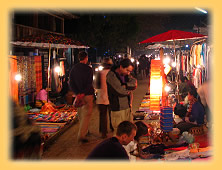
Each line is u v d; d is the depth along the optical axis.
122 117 5.23
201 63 8.58
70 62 15.96
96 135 6.91
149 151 5.00
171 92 10.97
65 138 6.70
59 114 8.77
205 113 6.38
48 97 9.78
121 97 5.19
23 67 8.83
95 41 19.00
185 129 5.94
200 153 4.91
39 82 9.95
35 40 8.20
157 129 5.81
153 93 7.61
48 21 13.13
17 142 1.76
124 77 5.24
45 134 6.31
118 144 2.92
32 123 1.89
